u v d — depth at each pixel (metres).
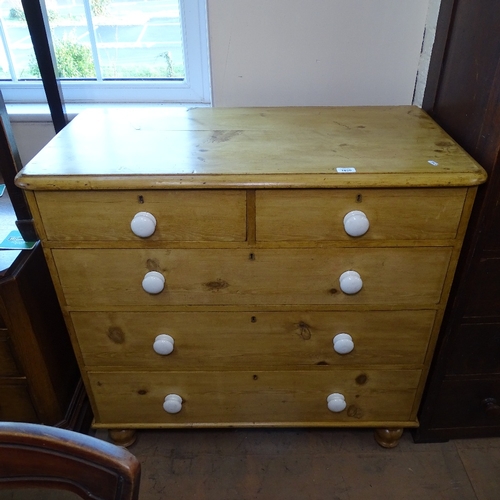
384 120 1.12
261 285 1.00
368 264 0.97
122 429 1.28
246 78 1.29
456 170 0.86
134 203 0.89
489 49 0.89
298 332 1.08
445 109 1.10
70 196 0.88
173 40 1.47
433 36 1.17
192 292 1.01
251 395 1.20
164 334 1.08
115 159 0.91
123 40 1.47
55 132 1.33
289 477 1.25
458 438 1.33
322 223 0.91
